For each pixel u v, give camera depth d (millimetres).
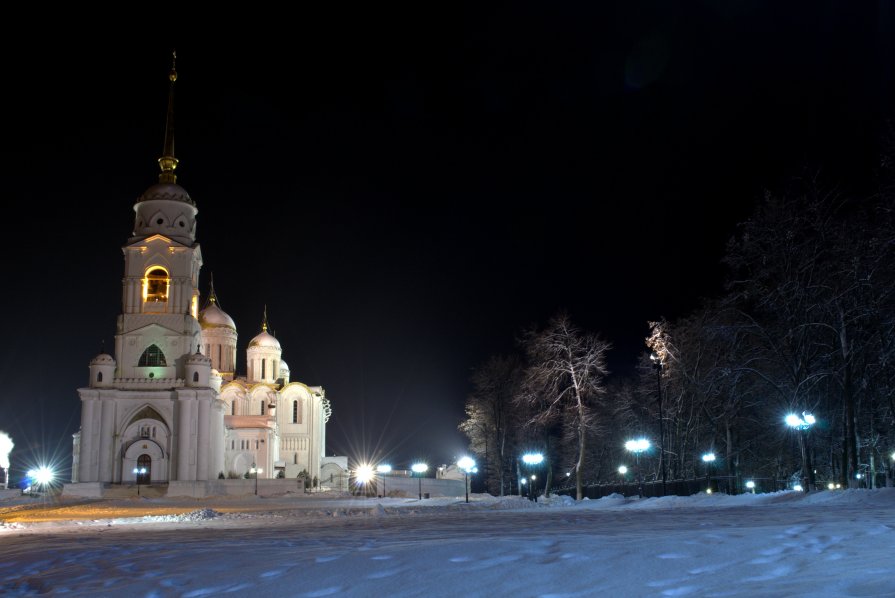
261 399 132500
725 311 51938
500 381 82375
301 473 122562
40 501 83500
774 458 67812
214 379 116562
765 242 45875
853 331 44969
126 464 97438
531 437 82500
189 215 108062
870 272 42375
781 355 46125
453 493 117312
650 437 70438
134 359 101875
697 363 59750
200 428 98375
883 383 47625
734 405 53594
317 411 136000
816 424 52125
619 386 89875
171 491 94062
